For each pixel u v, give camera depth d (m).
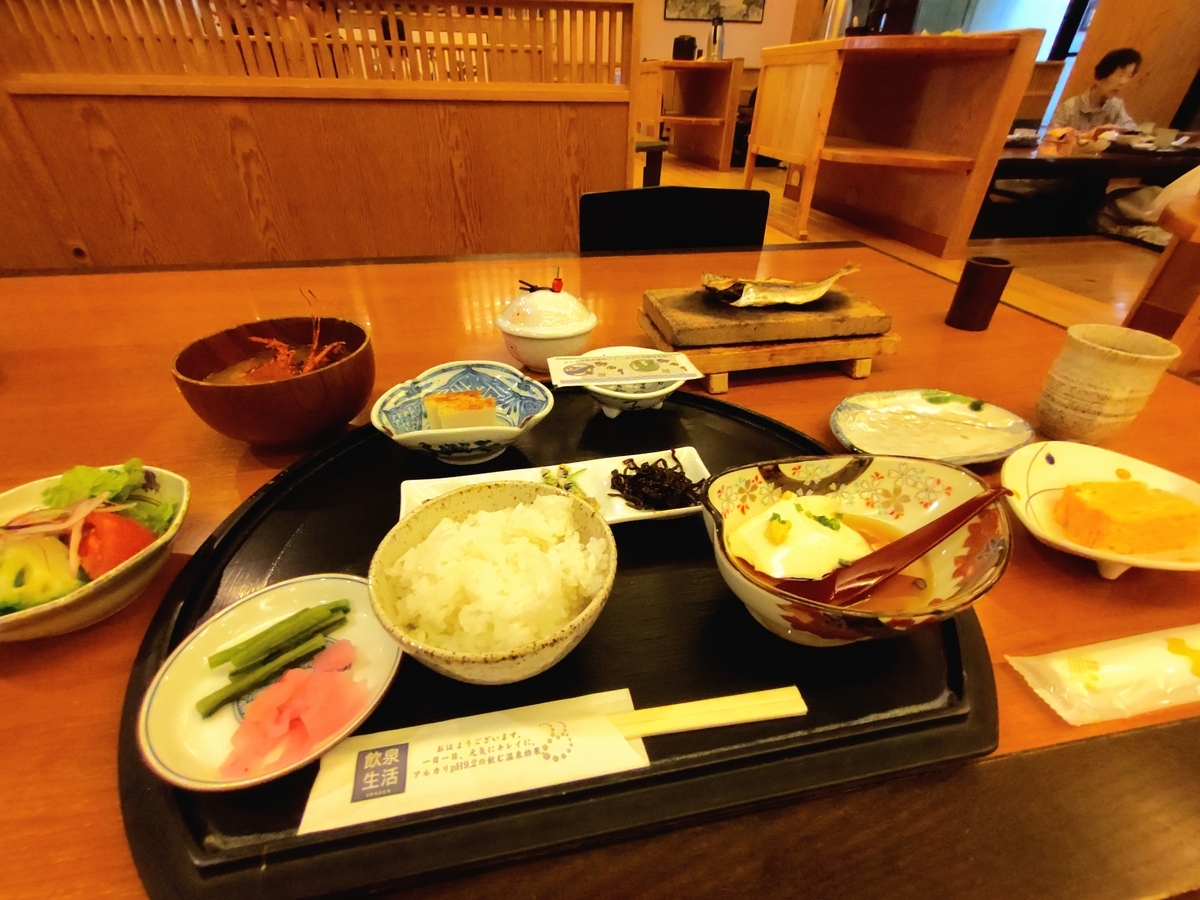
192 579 0.67
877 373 1.20
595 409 1.05
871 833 0.48
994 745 0.53
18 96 2.33
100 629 0.64
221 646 0.59
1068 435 0.98
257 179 2.66
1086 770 0.52
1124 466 0.83
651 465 0.85
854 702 0.56
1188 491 0.78
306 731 0.50
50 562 0.60
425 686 0.57
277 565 0.71
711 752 0.52
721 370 1.10
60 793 0.49
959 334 1.38
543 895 0.44
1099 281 2.97
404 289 1.53
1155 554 0.70
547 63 2.71
